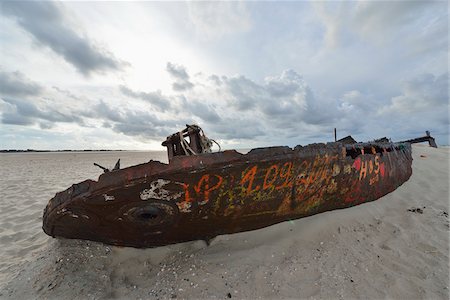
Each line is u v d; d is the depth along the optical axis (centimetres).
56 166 1484
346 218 308
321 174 264
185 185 199
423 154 789
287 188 245
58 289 203
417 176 535
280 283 197
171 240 246
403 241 262
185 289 195
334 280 199
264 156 218
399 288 190
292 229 276
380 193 370
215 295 187
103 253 244
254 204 237
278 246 247
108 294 197
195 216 222
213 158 200
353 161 297
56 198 209
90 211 203
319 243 256
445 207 362
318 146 259
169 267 227
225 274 209
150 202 200
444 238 266
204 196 210
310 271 211
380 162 358
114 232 228
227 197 219
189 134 363
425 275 205
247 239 260
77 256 242
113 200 193
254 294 187
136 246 247
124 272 223
